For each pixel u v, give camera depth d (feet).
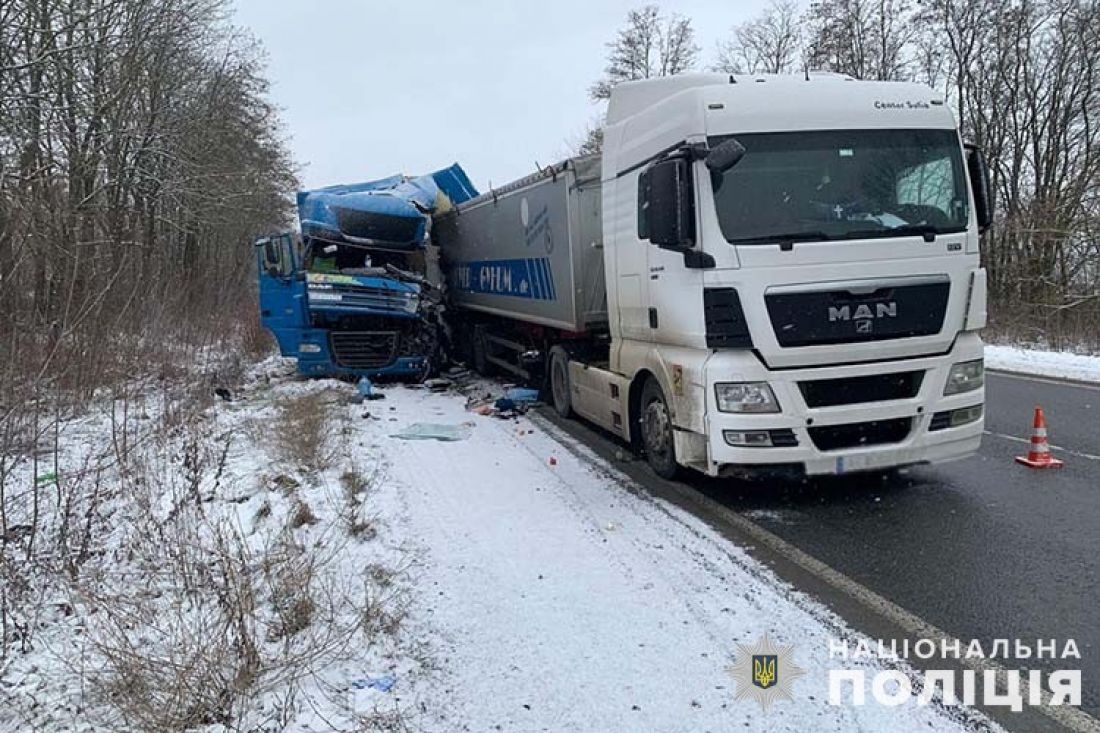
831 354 19.36
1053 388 40.40
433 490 23.00
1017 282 70.79
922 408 19.93
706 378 19.72
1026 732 10.82
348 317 44.50
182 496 20.18
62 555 16.24
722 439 19.56
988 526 19.13
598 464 25.82
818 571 16.52
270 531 18.48
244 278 68.28
